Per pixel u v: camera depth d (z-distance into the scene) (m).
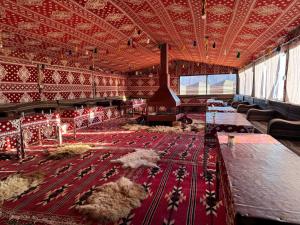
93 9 3.68
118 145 4.88
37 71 5.80
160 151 4.34
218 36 5.12
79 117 6.05
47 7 3.34
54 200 2.52
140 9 3.89
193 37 5.63
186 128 6.62
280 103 4.79
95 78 8.86
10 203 2.47
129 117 9.59
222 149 1.91
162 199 2.49
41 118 4.56
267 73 6.23
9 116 3.82
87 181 3.01
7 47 4.77
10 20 3.58
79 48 5.93
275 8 3.12
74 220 2.14
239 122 3.28
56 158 4.02
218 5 3.25
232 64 9.95
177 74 11.53
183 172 3.26
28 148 4.84
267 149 1.91
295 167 1.48
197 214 2.19
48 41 4.92
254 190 1.15
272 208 0.98
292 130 3.39
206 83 11.27
